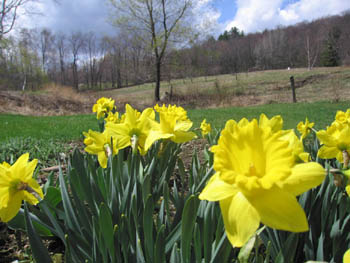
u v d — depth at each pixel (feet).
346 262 2.36
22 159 3.59
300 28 240.94
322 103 51.62
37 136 19.30
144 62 87.92
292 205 2.27
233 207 2.38
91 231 4.76
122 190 5.28
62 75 201.16
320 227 4.70
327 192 4.30
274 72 156.76
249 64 237.04
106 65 222.89
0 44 77.36
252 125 2.68
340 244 4.26
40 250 3.69
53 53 179.42
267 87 98.89
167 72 88.63
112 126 5.04
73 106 64.13
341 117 6.09
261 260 3.26
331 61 182.91
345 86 90.17
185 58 88.33
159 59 74.90
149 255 3.77
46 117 35.50
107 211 3.58
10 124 26.50
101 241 3.75
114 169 4.84
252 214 2.27
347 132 4.54
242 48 237.25
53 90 70.54
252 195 2.31
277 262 3.29
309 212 4.68
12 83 115.24
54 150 14.14
